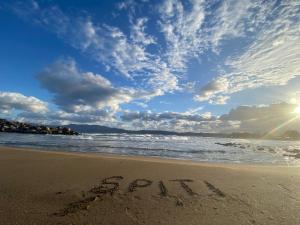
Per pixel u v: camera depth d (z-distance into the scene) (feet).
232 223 2.69
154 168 5.96
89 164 6.40
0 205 3.13
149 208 3.14
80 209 3.07
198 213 2.98
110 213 2.96
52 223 2.64
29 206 3.13
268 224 2.67
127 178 4.78
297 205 3.28
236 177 5.04
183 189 4.05
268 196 3.68
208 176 5.08
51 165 6.15
